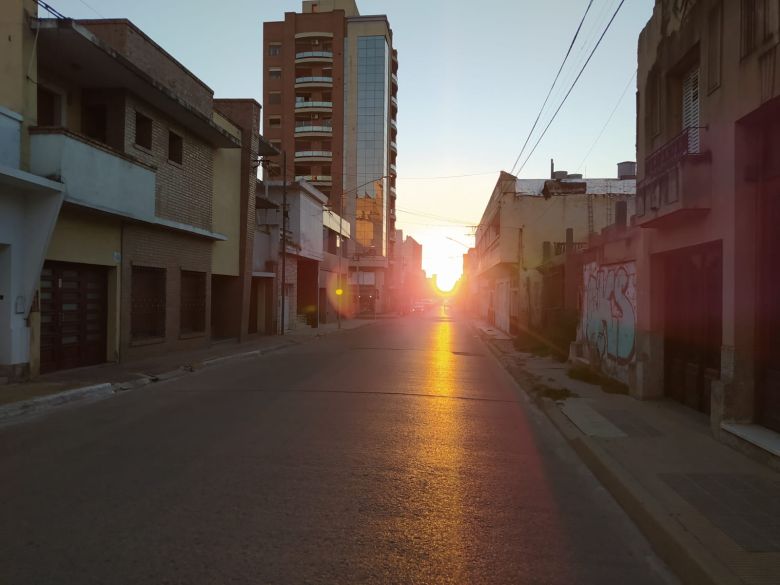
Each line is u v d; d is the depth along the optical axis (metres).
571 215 28.52
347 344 23.53
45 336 12.08
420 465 6.29
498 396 11.20
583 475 6.16
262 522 4.53
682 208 7.26
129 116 14.13
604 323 12.39
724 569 3.62
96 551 3.95
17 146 10.62
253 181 22.70
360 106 67.81
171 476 5.66
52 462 6.12
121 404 9.66
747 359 6.67
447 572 3.79
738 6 6.51
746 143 6.57
